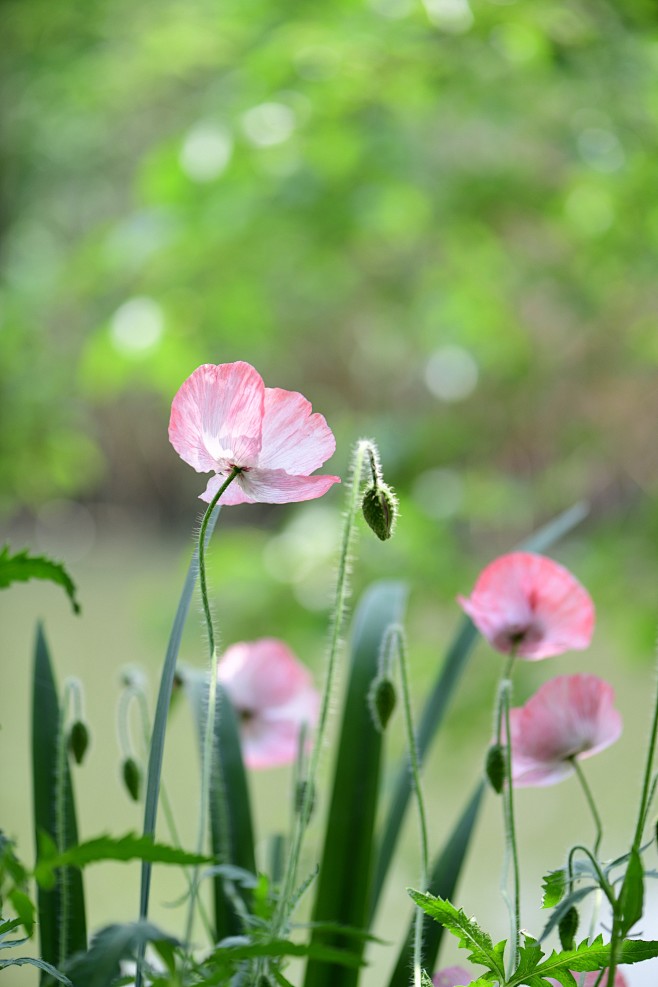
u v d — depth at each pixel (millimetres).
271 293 4797
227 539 4648
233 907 1690
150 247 4062
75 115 5340
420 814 1581
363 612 1739
